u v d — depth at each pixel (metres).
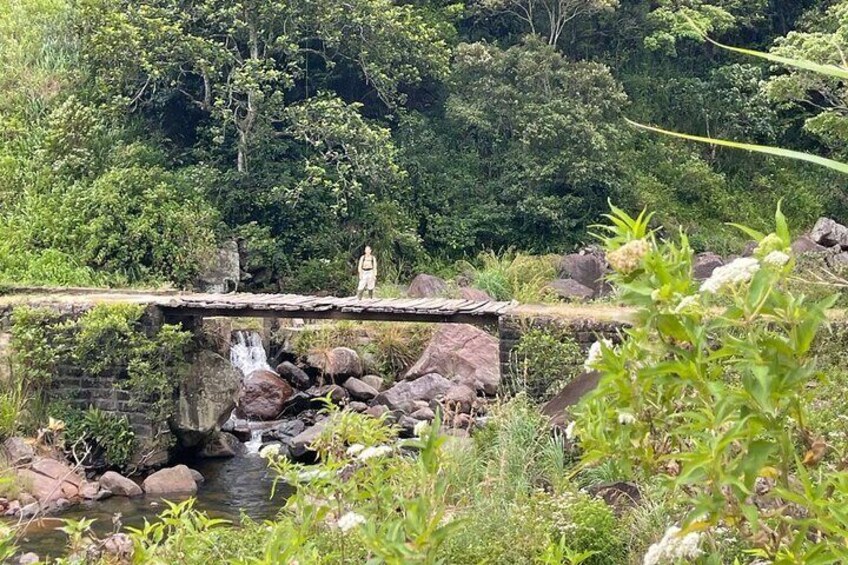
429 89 30.06
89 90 25.27
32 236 21.28
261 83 24.58
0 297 16.33
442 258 26.92
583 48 33.19
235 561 4.11
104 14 24.58
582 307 14.23
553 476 7.75
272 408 17.86
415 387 17.14
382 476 4.58
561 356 12.70
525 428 8.84
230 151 25.67
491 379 17.67
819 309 2.46
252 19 24.61
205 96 25.17
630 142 30.53
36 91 25.00
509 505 6.63
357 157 24.30
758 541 2.65
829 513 2.55
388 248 25.25
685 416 2.84
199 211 22.91
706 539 3.67
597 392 3.01
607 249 3.05
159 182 22.98
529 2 30.98
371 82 27.94
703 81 33.16
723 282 2.53
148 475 13.91
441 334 18.75
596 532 5.89
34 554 8.16
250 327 20.36
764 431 2.63
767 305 2.51
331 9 25.06
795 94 21.23
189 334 14.61
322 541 4.82
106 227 21.50
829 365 7.61
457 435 9.93
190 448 14.95
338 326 20.36
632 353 2.93
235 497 12.38
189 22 24.95
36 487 12.01
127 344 14.30
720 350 2.59
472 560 5.71
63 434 13.75
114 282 21.02
